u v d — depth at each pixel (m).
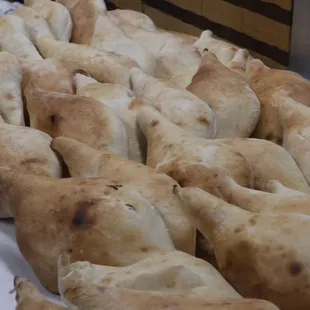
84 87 0.82
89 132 0.73
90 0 1.07
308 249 0.50
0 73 0.85
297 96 0.79
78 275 0.49
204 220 0.55
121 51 0.99
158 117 0.73
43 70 0.87
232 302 0.48
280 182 0.66
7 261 0.67
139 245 0.56
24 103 0.85
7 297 0.61
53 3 1.09
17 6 1.32
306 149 0.69
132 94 0.83
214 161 0.65
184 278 0.52
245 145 0.70
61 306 0.50
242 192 0.60
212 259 0.61
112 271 0.52
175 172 0.64
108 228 0.56
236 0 1.54
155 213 0.59
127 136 0.75
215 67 0.85
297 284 0.50
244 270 0.53
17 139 0.71
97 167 0.67
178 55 1.00
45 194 0.60
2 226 0.72
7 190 0.63
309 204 0.57
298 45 1.33
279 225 0.52
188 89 0.82
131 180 0.64
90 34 1.03
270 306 0.47
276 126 0.78
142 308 0.47
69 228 0.57
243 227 0.53
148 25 1.17
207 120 0.74
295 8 1.30
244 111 0.78
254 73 0.86
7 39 0.99
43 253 0.59
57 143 0.70
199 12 1.69
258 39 1.51
